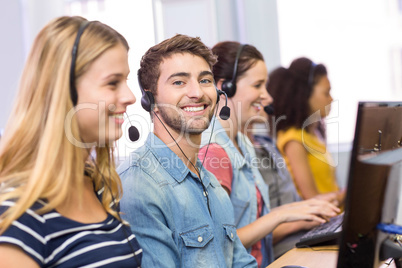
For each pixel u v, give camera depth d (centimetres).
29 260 86
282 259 147
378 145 103
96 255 95
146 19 331
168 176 131
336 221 174
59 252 92
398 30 338
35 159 92
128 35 333
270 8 351
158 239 123
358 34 344
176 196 130
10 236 84
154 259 121
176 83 132
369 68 344
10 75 355
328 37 348
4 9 355
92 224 98
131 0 332
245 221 175
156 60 133
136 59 228
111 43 98
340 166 320
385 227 115
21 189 88
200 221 132
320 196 232
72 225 94
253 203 178
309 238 158
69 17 98
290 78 252
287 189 217
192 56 133
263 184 188
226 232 142
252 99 187
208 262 131
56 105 91
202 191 138
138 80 139
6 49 356
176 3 340
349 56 346
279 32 352
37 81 92
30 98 92
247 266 145
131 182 126
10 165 92
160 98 133
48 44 93
